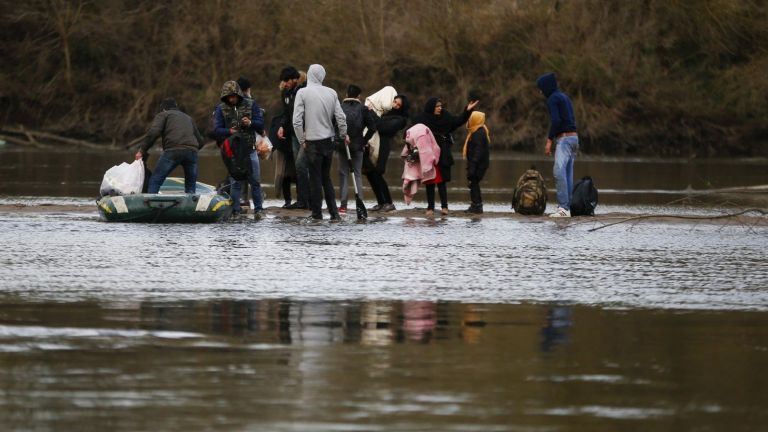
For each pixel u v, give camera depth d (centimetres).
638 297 3192
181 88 16325
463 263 3906
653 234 5156
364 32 16350
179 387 2023
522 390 2041
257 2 16362
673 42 15862
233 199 5703
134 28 16512
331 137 5453
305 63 16250
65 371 2139
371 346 2420
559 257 4159
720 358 2348
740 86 15675
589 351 2406
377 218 5719
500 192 8625
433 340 2498
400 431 1759
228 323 2666
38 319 2681
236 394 1975
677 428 1809
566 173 5894
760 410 1923
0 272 3488
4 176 9538
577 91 15762
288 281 3372
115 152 14662
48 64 16375
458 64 16100
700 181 10400
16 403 1906
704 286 3438
